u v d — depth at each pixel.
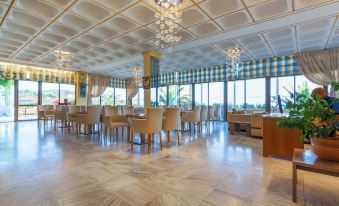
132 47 6.00
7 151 3.73
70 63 8.40
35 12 3.73
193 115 5.98
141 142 4.44
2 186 2.20
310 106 1.82
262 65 7.80
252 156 3.44
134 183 2.32
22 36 5.11
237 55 6.23
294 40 5.33
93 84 11.46
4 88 8.82
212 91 9.70
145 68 6.45
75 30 4.64
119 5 3.49
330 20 3.98
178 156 3.46
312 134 1.90
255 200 1.91
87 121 5.28
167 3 3.27
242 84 8.67
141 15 3.94
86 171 2.70
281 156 3.38
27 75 9.08
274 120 3.32
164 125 4.35
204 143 4.54
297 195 2.01
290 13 3.66
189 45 5.71
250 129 5.44
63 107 6.42
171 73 11.13
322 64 6.23
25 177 2.46
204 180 2.40
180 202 1.88
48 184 2.26
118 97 13.31
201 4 3.43
